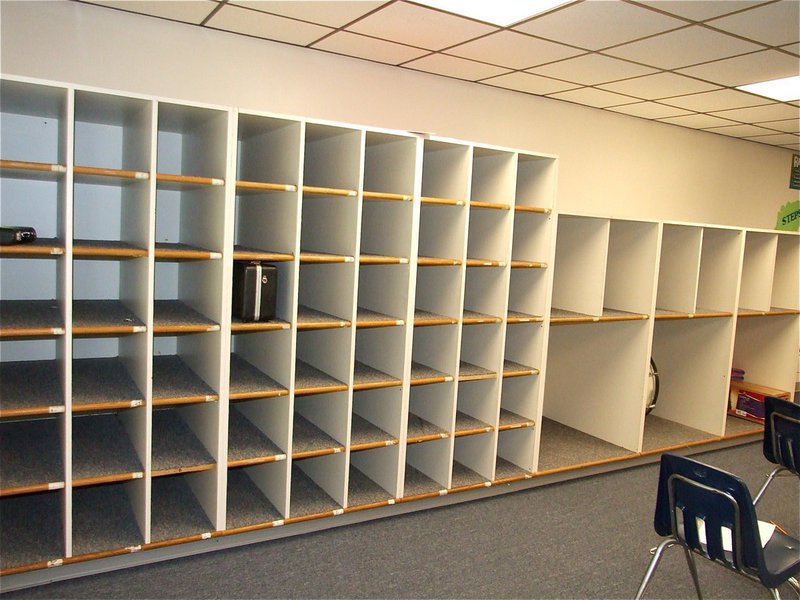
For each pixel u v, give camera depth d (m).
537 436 3.65
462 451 3.72
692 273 4.29
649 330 4.04
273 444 2.97
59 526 2.69
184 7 3.11
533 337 3.65
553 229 3.52
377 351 3.37
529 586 2.71
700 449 4.62
